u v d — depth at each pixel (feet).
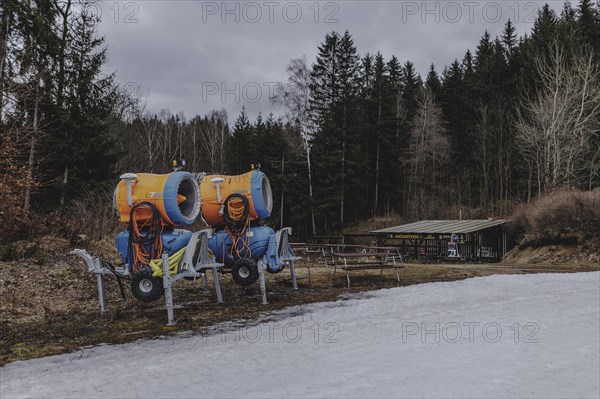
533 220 80.07
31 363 20.22
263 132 177.58
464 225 105.70
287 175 155.33
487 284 39.96
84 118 75.61
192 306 32.89
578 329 24.36
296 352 20.84
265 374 17.99
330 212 161.17
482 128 181.88
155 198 30.86
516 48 201.57
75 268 41.81
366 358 19.85
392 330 24.54
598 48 153.89
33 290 35.22
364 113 187.21
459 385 16.52
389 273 50.93
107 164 79.46
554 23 179.73
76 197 72.23
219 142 207.62
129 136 139.44
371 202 188.14
